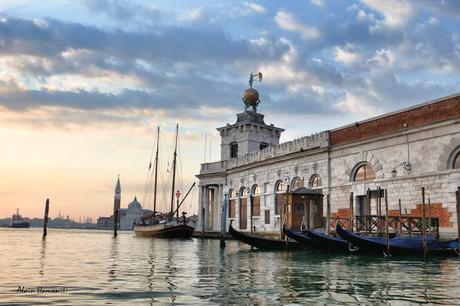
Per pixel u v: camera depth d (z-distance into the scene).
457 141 25.55
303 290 12.46
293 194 32.12
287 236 27.47
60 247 34.38
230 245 36.56
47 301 10.66
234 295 11.60
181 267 18.52
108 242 44.06
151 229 56.03
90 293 11.83
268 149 43.75
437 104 26.97
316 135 36.91
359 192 31.70
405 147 28.73
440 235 25.61
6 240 46.94
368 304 10.61
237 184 49.22
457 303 10.77
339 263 19.67
